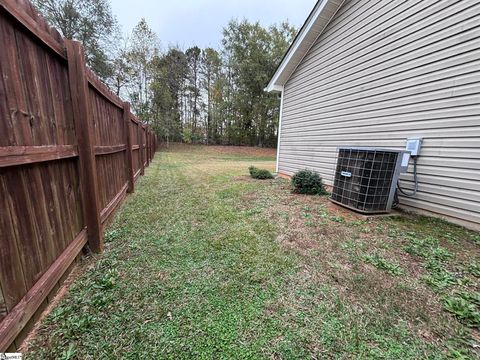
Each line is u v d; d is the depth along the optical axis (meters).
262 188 5.09
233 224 2.92
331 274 1.87
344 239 2.50
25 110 1.21
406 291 1.65
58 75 1.62
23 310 1.14
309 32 5.16
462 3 2.62
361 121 4.13
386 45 3.58
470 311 1.44
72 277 1.72
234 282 1.75
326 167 5.16
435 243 2.35
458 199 2.78
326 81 5.05
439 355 1.18
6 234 1.07
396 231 2.65
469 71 2.60
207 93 22.19
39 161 1.32
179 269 1.90
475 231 2.61
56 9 12.14
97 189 2.12
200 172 7.64
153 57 17.39
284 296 1.60
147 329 1.29
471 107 2.60
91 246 2.10
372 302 1.55
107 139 2.90
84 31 13.04
